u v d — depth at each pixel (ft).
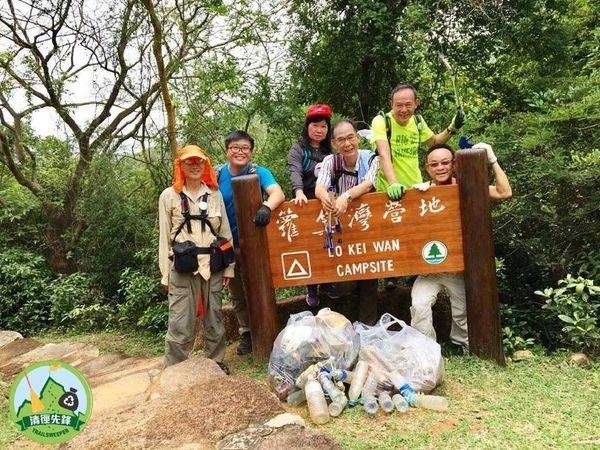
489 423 9.09
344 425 9.24
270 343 12.78
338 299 15.01
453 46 21.58
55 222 31.30
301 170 13.16
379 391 10.02
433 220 12.05
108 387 12.60
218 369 11.12
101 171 27.86
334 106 25.36
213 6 22.11
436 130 21.25
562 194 14.87
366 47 22.65
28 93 29.89
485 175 11.68
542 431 8.77
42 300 26.61
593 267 14.29
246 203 12.43
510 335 13.01
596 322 13.30
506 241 15.78
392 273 12.33
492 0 20.59
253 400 9.09
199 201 11.87
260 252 12.53
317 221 12.47
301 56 24.43
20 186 35.06
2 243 30.17
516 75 22.71
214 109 24.22
